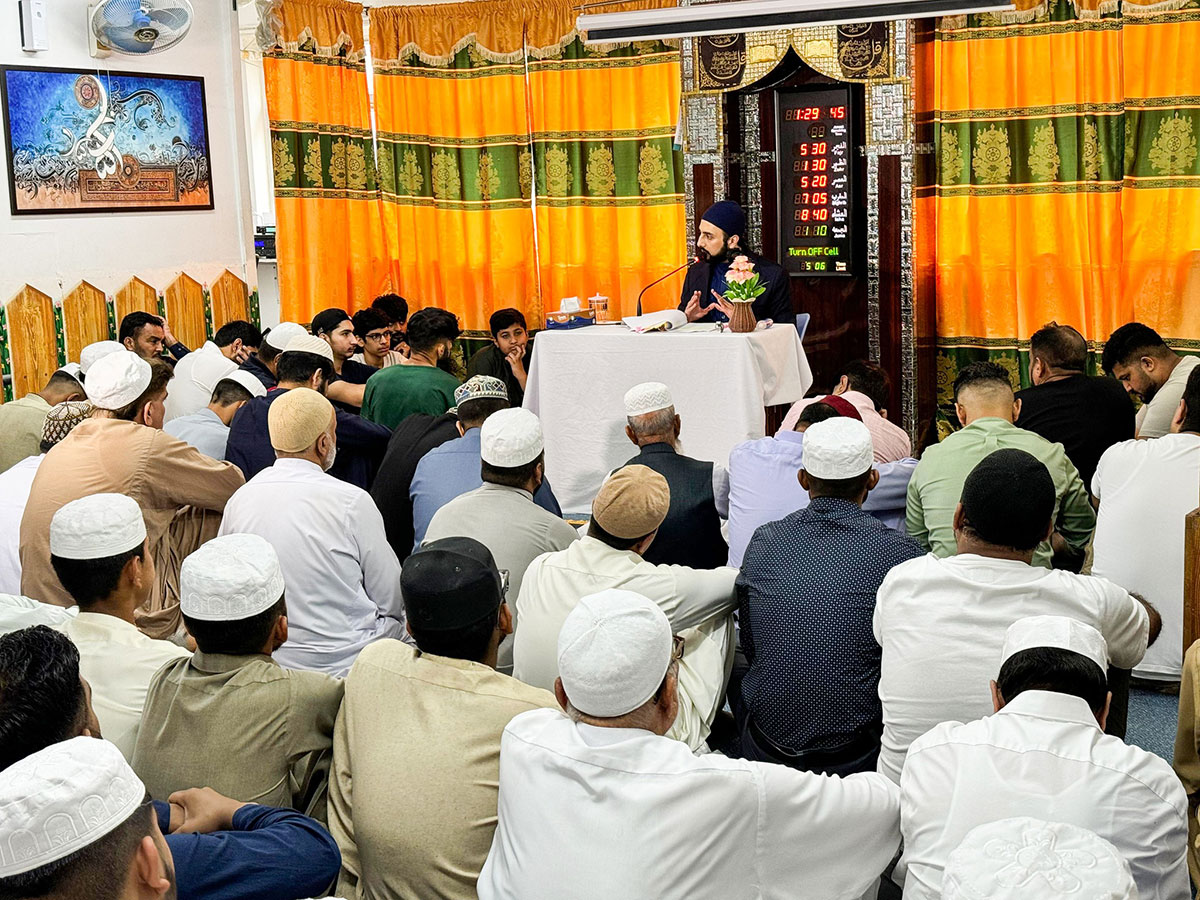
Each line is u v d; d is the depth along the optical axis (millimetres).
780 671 2717
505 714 2104
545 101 7492
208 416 4387
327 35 7254
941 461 3436
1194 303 6199
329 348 4695
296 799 2230
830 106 6742
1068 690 1929
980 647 2381
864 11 4594
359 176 7516
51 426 3904
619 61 7309
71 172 6117
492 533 3141
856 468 2898
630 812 1805
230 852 1762
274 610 2232
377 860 2076
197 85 6762
